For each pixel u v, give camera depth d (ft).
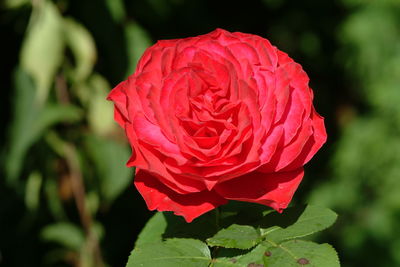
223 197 1.59
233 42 1.66
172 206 1.59
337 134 6.15
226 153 1.57
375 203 5.51
